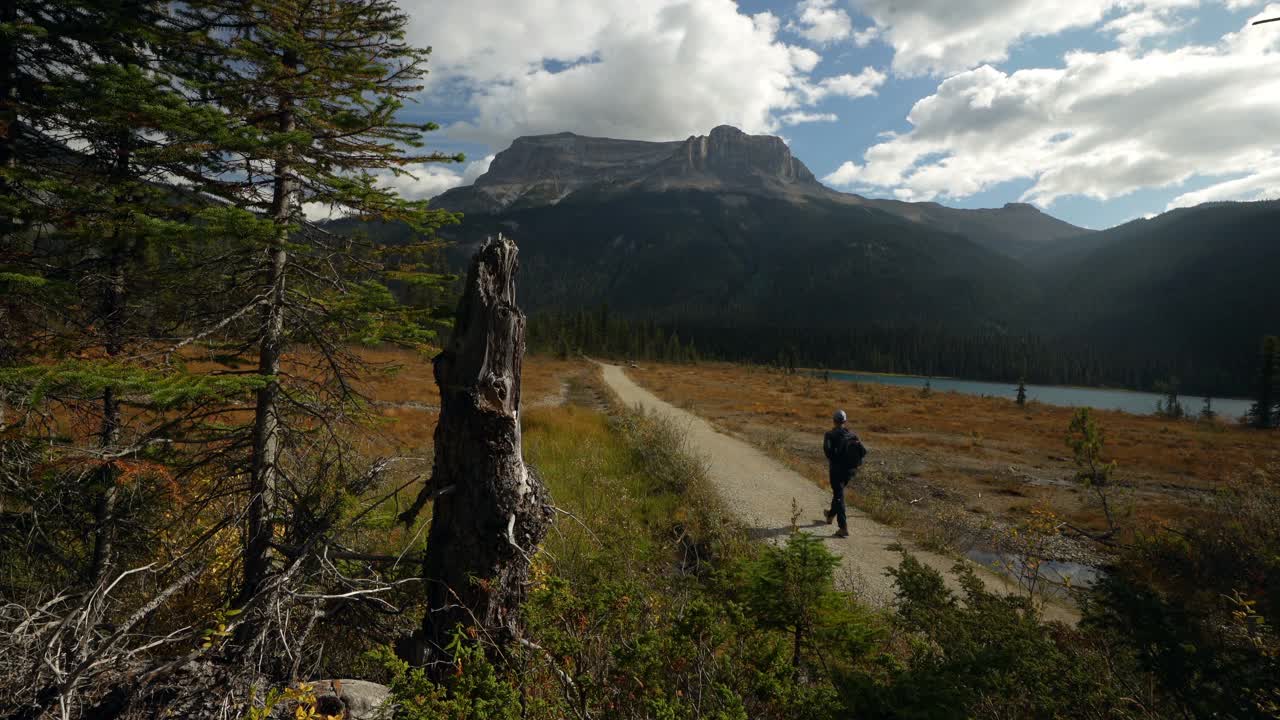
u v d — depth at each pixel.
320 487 3.98
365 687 2.71
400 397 19.53
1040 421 26.27
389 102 4.07
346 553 3.46
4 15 4.07
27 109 3.96
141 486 4.14
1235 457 17.61
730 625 2.80
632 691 2.24
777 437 18.06
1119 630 2.45
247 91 4.01
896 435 21.17
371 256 4.50
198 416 4.09
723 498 9.81
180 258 3.74
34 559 4.44
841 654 3.17
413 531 5.47
